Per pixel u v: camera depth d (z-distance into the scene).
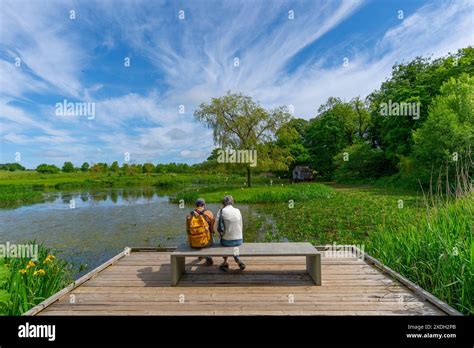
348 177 33.09
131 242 8.60
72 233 10.02
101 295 3.59
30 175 57.41
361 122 37.34
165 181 43.66
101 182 47.62
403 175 23.12
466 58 21.44
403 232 5.20
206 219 4.09
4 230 10.88
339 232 8.35
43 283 4.04
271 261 4.85
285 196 17.81
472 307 3.02
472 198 5.11
